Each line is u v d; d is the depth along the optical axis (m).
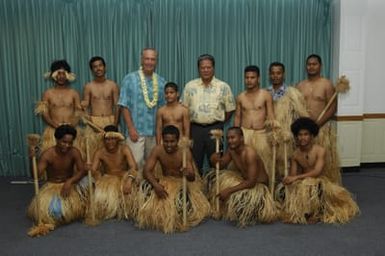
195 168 3.25
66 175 3.07
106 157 3.23
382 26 4.54
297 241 2.61
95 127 3.52
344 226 2.87
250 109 3.43
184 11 4.12
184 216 2.84
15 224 2.94
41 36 4.03
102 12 4.04
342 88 3.50
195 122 3.53
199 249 2.50
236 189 2.92
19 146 4.25
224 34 4.20
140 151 3.50
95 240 2.64
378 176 4.37
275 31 4.27
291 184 3.01
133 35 4.09
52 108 3.64
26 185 3.96
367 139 4.71
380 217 3.07
